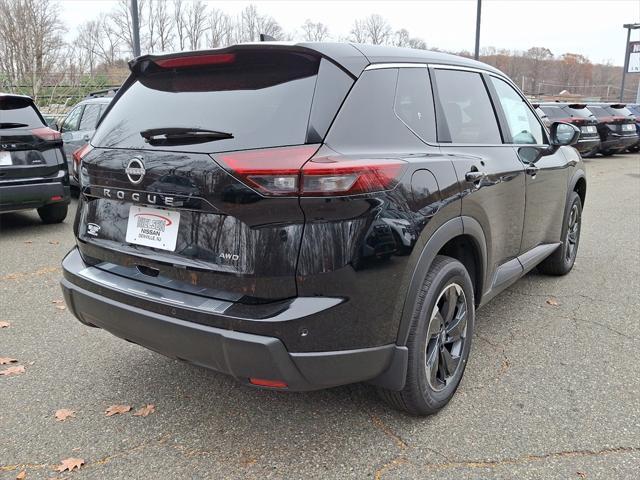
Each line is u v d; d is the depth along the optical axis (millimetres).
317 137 2314
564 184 4613
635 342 3795
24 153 6395
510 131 3787
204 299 2396
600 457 2578
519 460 2562
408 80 2871
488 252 3266
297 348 2275
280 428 2832
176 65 2779
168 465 2557
